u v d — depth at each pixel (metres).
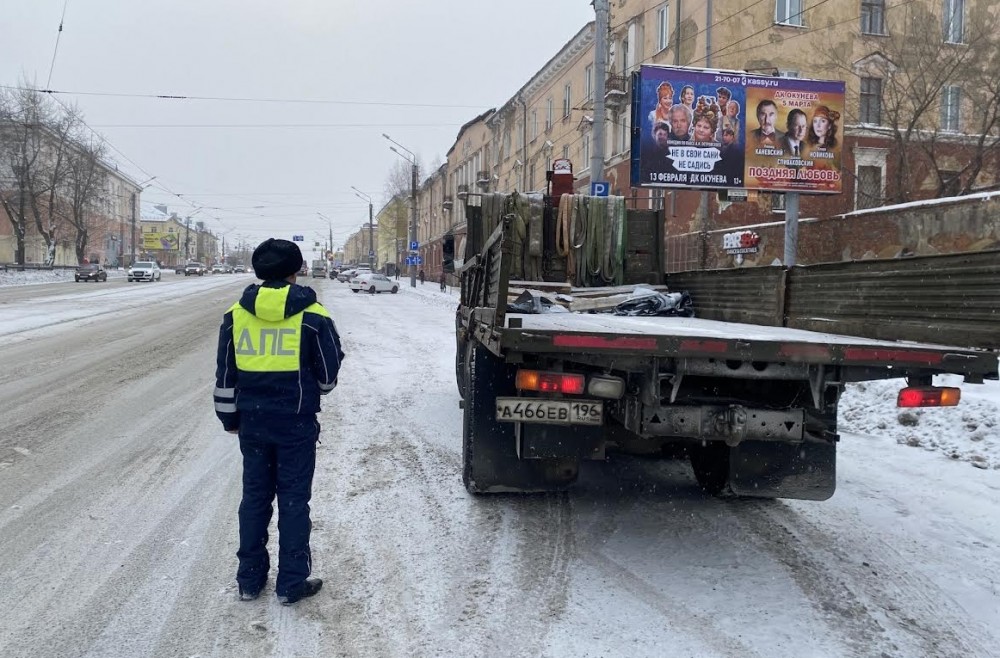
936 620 3.44
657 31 25.64
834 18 22.50
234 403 3.47
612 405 4.12
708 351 3.58
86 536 4.26
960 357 3.69
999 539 4.47
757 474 4.19
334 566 3.91
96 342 13.73
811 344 3.62
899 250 12.01
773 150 14.57
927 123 21.33
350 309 25.36
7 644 3.06
